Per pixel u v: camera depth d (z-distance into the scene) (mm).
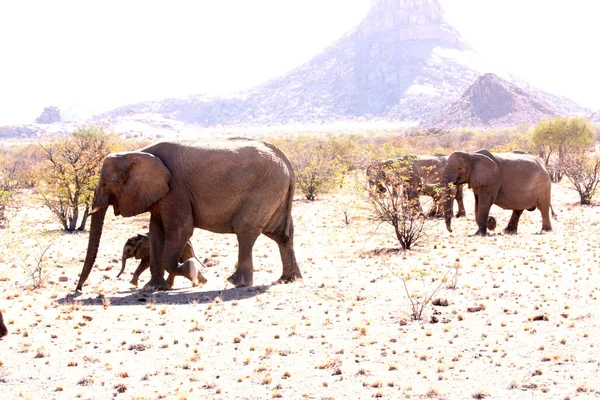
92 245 14320
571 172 35344
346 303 13117
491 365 9195
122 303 13133
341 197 40000
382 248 20750
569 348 9781
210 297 13570
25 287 14898
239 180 14180
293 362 9492
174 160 14367
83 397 8117
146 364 9391
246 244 14359
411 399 8023
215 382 8656
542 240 21016
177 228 14219
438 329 11062
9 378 8727
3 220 29734
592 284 14266
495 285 14289
